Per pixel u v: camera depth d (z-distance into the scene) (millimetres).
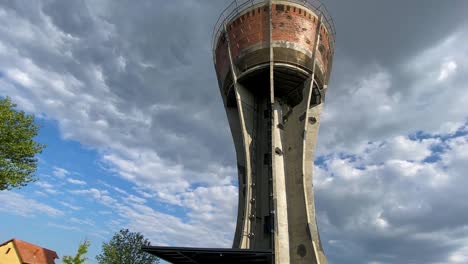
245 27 33688
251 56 32094
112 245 48750
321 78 33656
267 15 33062
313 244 27297
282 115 34344
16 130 24781
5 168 24297
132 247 49219
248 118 32625
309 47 32688
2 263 47406
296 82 33062
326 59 34812
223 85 35375
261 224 29828
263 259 21812
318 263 26391
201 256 22781
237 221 29828
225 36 35562
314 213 29219
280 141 32344
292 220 29297
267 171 31656
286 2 33562
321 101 34438
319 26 34125
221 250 21062
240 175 31750
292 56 31469
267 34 32219
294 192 30141
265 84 33469
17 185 24594
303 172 30250
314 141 32500
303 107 32094
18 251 48219
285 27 32500
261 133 33469
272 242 26531
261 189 31125
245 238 27328
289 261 27875
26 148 24688
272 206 28156
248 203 28547
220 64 36375
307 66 32000
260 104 34938
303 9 33750
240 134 33938
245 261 22750
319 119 33625
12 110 25125
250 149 31500
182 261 24469
